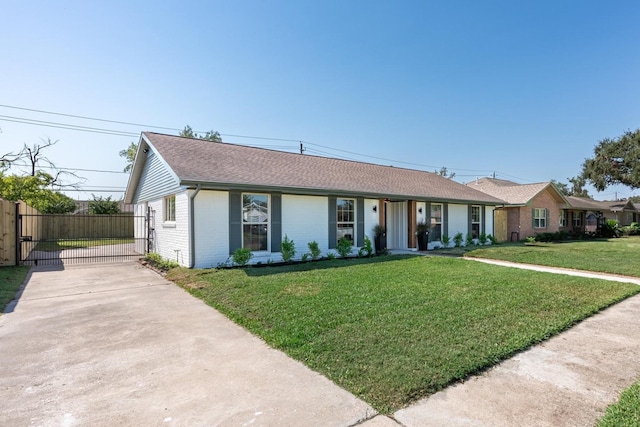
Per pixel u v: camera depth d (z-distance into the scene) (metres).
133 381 2.96
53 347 3.76
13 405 2.58
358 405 2.53
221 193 9.02
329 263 9.54
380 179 14.19
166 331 4.27
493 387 2.79
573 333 4.12
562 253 12.43
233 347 3.72
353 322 4.31
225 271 7.92
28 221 12.75
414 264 9.30
